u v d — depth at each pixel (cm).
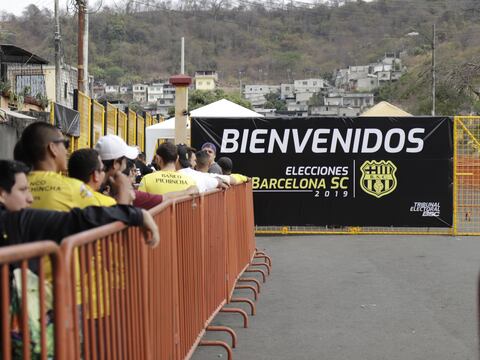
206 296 1290
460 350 1223
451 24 13338
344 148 2998
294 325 1430
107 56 15525
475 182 2973
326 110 18775
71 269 503
